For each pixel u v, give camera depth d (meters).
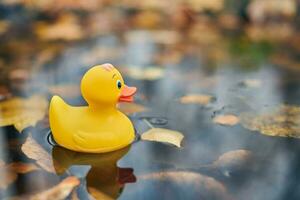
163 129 0.75
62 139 0.69
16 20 1.32
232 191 0.63
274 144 0.71
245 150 0.70
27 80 0.93
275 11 1.33
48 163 0.67
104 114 0.69
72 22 1.33
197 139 0.73
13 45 1.12
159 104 0.83
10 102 0.83
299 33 1.24
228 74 0.97
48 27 1.29
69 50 1.10
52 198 0.61
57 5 1.38
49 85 0.91
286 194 0.62
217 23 1.34
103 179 0.64
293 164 0.67
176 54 1.08
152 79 0.94
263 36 1.22
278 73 0.97
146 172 0.66
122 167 0.66
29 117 0.78
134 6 1.47
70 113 0.69
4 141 0.71
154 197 0.62
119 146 0.69
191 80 0.94
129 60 1.04
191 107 0.82
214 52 1.09
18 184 0.63
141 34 1.24
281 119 0.78
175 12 1.40
